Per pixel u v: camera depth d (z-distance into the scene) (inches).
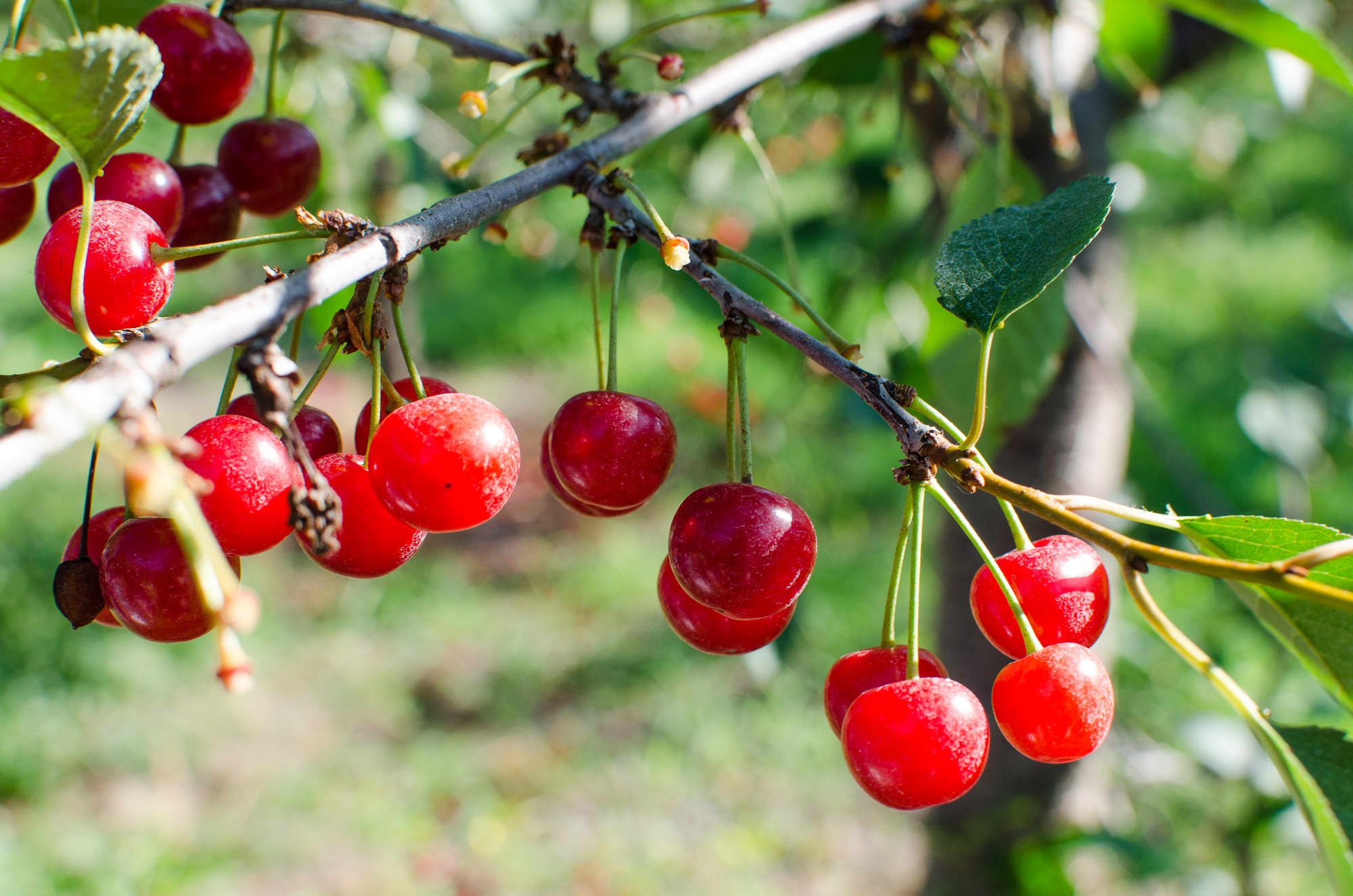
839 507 292.5
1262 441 126.9
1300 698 141.0
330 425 48.9
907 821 211.5
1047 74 88.0
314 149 64.4
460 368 425.7
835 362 43.7
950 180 112.4
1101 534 39.6
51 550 287.4
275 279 39.3
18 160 43.0
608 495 48.6
